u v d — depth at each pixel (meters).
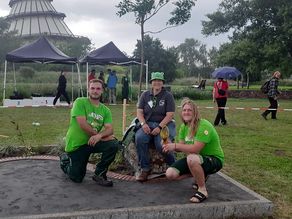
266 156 7.31
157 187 4.95
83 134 4.88
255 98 29.31
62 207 4.16
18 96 19.12
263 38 30.38
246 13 31.47
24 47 18.50
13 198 4.43
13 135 9.19
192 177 4.95
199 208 4.19
